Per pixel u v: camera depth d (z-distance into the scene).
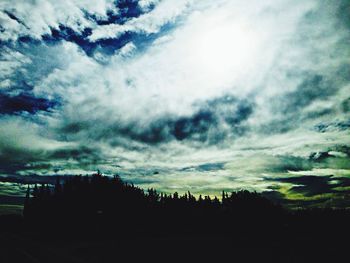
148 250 36.44
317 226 68.75
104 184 87.75
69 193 86.94
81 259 23.94
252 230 75.12
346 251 36.72
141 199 91.69
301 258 33.12
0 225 116.06
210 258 32.38
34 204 100.12
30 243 42.12
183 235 66.38
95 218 79.50
